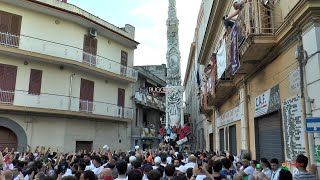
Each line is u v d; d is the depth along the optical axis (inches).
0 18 782.5
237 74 467.8
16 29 807.7
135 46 1197.1
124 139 1134.4
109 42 1080.8
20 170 327.0
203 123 1201.4
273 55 345.7
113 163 298.4
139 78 1337.4
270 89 361.7
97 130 1005.8
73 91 922.1
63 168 344.5
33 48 821.9
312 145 249.1
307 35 257.1
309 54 254.7
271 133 371.6
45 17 868.6
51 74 871.1
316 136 243.9
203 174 224.7
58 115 869.8
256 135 429.4
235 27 377.1
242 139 486.9
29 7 831.1
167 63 1243.2
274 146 359.3
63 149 867.4
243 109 482.0
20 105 783.1
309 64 256.1
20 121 798.5
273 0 340.5
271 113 367.6
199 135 1353.3
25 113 805.2
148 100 1350.9
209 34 769.6
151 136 1357.0
